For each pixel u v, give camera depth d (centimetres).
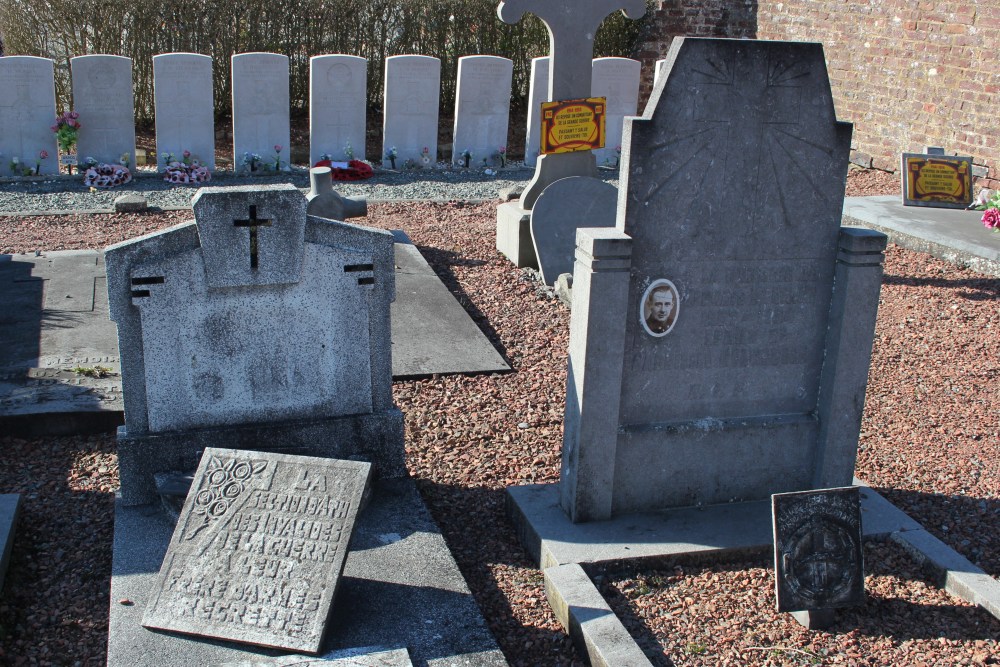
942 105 1259
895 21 1317
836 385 462
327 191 930
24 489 489
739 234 437
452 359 675
